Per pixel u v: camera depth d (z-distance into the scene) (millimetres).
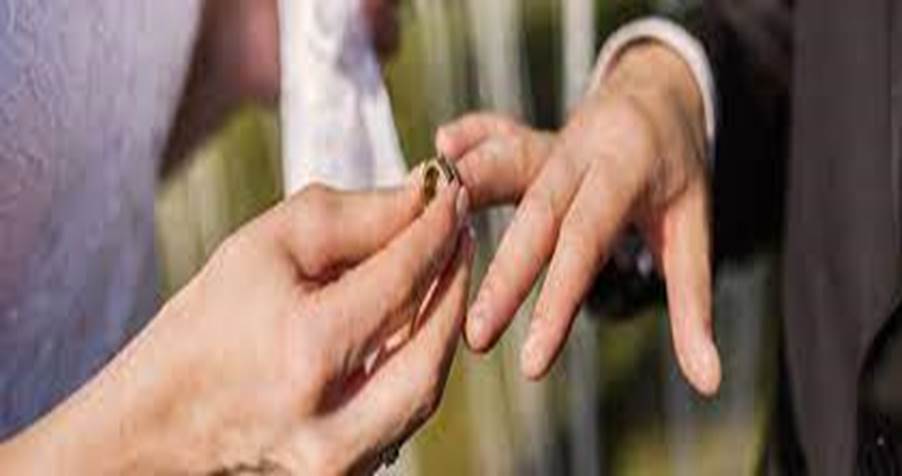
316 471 1029
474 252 1130
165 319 1045
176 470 1049
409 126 1622
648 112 1264
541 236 1150
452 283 1071
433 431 1682
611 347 1737
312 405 1026
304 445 1029
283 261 1045
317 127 1431
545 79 1651
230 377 1030
